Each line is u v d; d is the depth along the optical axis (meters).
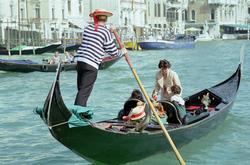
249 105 21.45
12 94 27.41
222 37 128.00
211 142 15.31
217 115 16.08
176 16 125.50
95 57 11.89
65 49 60.00
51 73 36.81
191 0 131.62
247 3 144.62
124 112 13.44
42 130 17.45
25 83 31.98
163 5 118.50
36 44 70.50
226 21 135.12
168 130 12.94
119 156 12.20
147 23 111.50
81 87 11.91
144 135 12.25
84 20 91.12
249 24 140.50
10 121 19.09
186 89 27.81
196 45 91.19
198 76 34.91
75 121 10.77
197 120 14.73
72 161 13.79
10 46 63.84
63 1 85.69
